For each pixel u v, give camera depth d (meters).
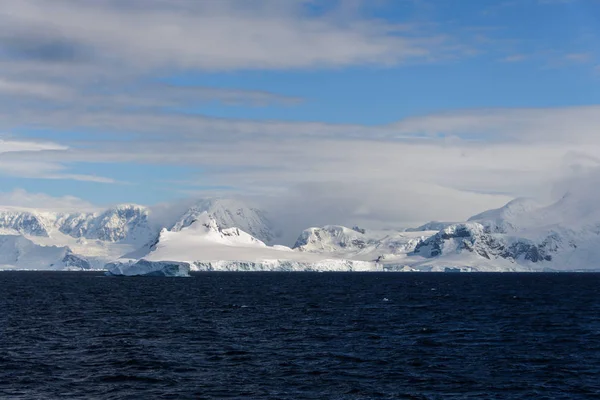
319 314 146.38
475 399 66.56
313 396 67.31
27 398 65.69
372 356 88.25
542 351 92.94
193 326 120.94
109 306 169.12
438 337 106.50
